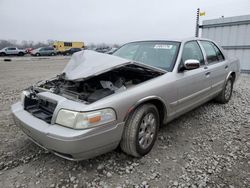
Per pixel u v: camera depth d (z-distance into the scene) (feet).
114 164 8.71
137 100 8.38
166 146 10.14
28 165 8.62
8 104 16.62
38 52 113.50
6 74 36.83
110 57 9.16
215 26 33.09
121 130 8.05
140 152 8.93
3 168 8.41
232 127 12.36
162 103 9.62
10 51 107.34
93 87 9.46
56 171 8.26
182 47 11.48
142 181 7.74
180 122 13.01
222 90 15.66
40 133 7.48
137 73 10.60
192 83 11.33
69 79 8.45
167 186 7.52
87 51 10.01
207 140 10.79
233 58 17.06
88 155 7.40
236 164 8.79
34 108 9.01
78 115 7.04
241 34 30.63
